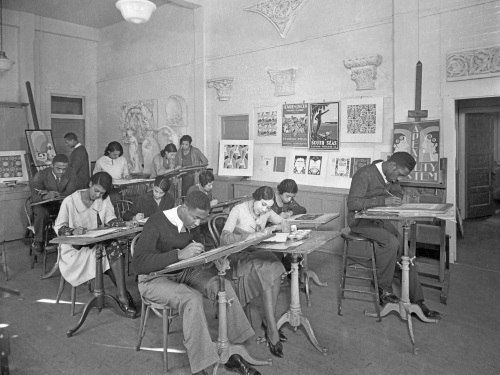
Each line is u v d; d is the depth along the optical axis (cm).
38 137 416
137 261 243
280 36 541
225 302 236
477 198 589
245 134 581
